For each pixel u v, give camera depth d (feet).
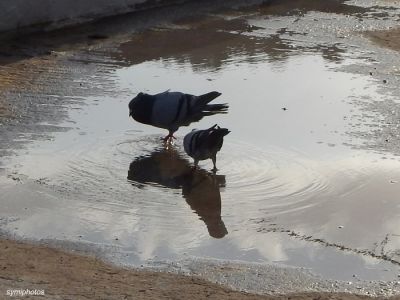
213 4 67.97
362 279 25.63
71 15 57.88
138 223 29.37
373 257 27.20
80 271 25.49
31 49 52.13
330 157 35.58
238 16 64.23
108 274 25.39
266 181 32.96
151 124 36.99
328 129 39.11
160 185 32.68
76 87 44.83
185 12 64.64
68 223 29.17
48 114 40.34
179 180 33.17
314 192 31.99
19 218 29.43
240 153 35.81
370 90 45.57
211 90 45.29
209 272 25.81
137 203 30.99
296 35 58.49
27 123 39.01
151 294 23.98
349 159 35.37
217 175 33.60
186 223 29.48
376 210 30.58
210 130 33.22
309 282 25.29
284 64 51.01
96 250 27.20
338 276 25.81
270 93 44.93
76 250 27.14
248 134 38.24
